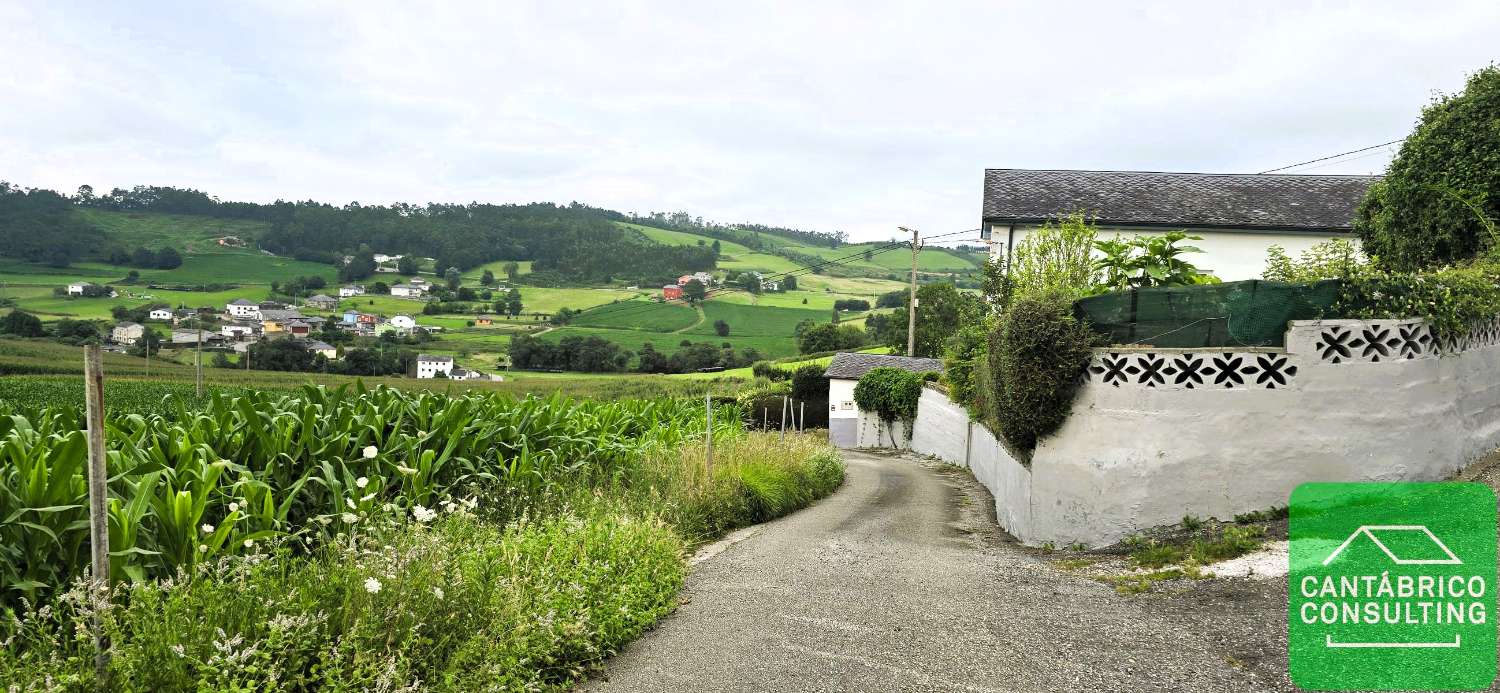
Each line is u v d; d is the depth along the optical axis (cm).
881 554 895
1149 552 766
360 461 771
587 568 616
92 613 375
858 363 3775
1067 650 529
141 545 504
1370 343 802
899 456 2698
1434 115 1467
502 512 872
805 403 4178
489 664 445
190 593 418
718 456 1318
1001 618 607
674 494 1054
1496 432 940
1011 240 2273
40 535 472
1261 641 520
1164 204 2316
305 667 410
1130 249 1079
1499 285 906
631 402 2072
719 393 4197
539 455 1058
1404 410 799
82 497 495
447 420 908
